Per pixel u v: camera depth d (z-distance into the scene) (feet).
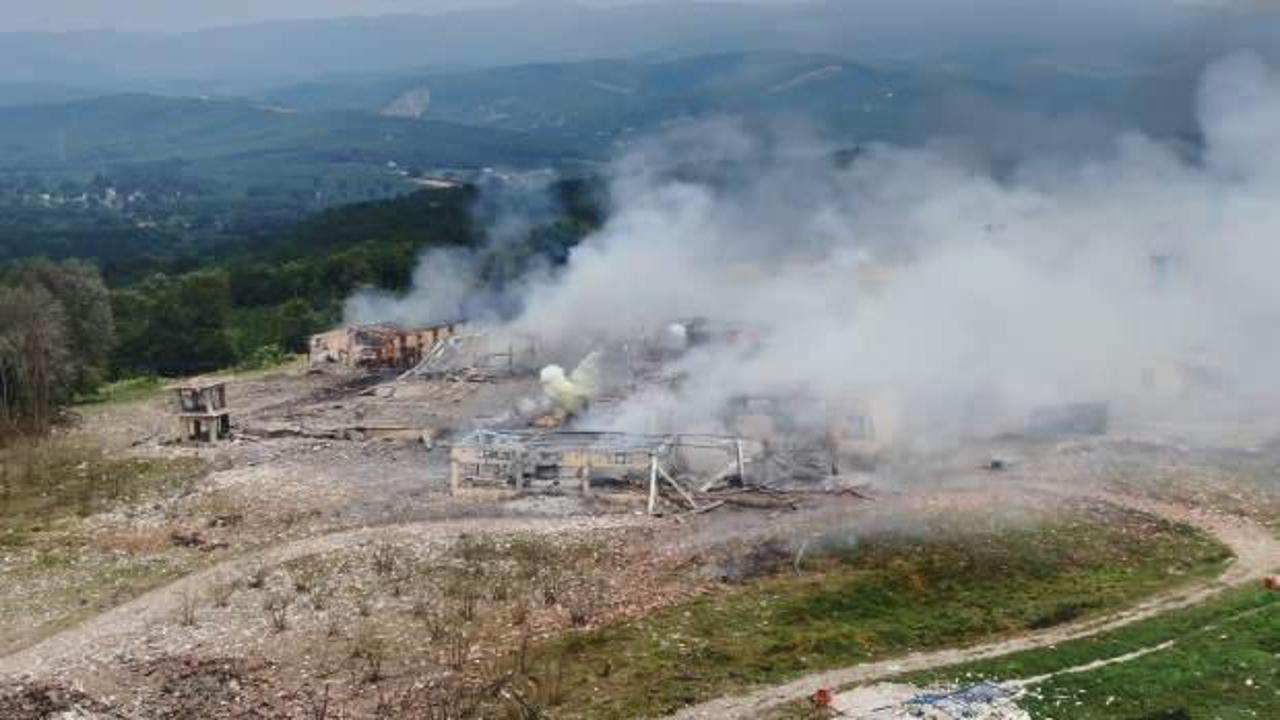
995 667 108.27
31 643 121.19
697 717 101.45
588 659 113.39
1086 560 132.77
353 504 156.46
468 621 122.42
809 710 101.55
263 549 143.54
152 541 148.97
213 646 118.01
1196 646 110.52
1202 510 146.00
